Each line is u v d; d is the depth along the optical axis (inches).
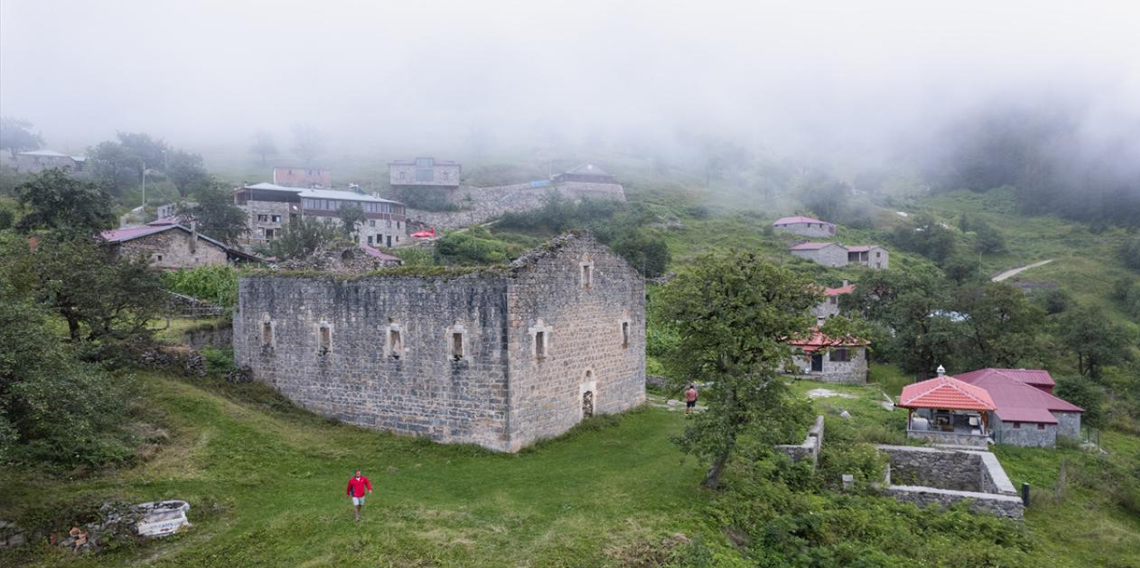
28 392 694.5
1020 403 1507.1
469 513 806.5
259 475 923.4
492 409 1054.4
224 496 840.3
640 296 1408.7
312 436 1111.6
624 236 3351.4
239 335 1354.6
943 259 4613.7
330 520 775.1
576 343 1194.6
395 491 885.2
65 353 787.4
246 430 1054.4
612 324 1307.8
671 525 786.8
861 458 1096.2
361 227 3558.1
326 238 2674.7
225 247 2397.9
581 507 831.1
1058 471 1255.5
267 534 740.7
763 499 888.9
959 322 2132.1
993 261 4702.3
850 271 3718.0
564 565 690.2
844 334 900.0
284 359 1286.9
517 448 1055.0
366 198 3690.9
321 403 1238.3
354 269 1421.0
